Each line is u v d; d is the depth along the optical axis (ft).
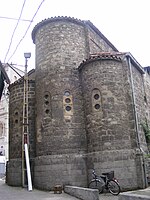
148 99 56.59
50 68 50.72
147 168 43.19
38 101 51.03
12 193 41.24
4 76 45.78
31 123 53.06
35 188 46.73
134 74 51.16
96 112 45.29
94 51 57.31
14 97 56.85
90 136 45.39
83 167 44.83
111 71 46.80
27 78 54.44
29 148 51.34
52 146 46.26
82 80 49.70
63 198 34.71
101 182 39.32
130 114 45.42
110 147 42.70
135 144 43.57
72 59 51.72
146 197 22.13
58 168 44.57
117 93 45.83
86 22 56.08
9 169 53.88
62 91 48.85
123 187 40.45
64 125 46.96
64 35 52.90
